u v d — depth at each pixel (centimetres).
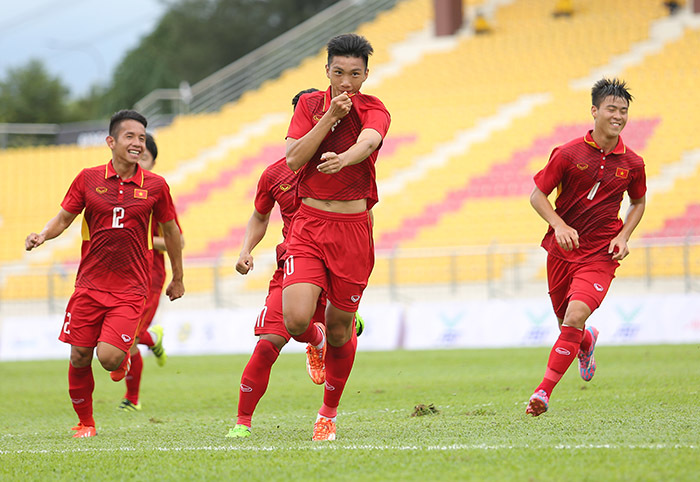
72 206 2172
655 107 8656
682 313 5472
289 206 2103
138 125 2175
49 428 2414
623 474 1338
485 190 8319
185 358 5697
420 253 7150
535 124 9081
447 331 5975
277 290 2039
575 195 2217
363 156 1672
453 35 11131
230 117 10800
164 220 2273
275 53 12075
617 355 4372
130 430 2280
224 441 1928
